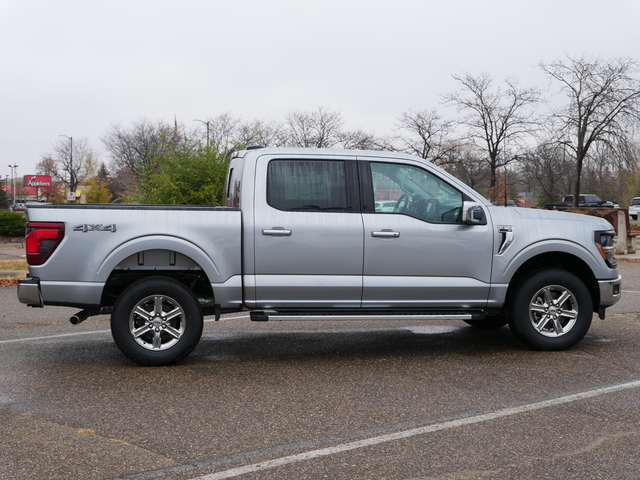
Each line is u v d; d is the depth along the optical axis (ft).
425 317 22.57
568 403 17.56
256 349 24.59
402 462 13.50
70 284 20.90
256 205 21.99
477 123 147.23
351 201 22.47
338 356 23.38
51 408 17.12
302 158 22.44
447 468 13.19
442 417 16.39
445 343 25.72
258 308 22.07
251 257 21.80
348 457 13.78
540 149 139.64
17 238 101.96
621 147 122.83
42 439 14.83
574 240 23.72
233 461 13.56
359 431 15.37
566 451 14.10
